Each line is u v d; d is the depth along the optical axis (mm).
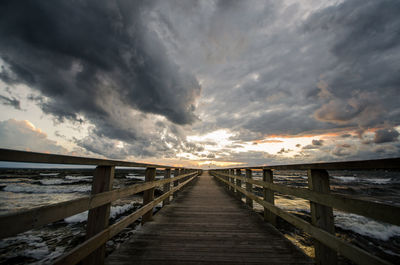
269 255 2197
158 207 8844
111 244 4723
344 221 7461
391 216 1132
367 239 5777
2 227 925
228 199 5996
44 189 17891
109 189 1929
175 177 5855
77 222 6668
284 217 2572
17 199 11969
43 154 1203
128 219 2301
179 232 2924
